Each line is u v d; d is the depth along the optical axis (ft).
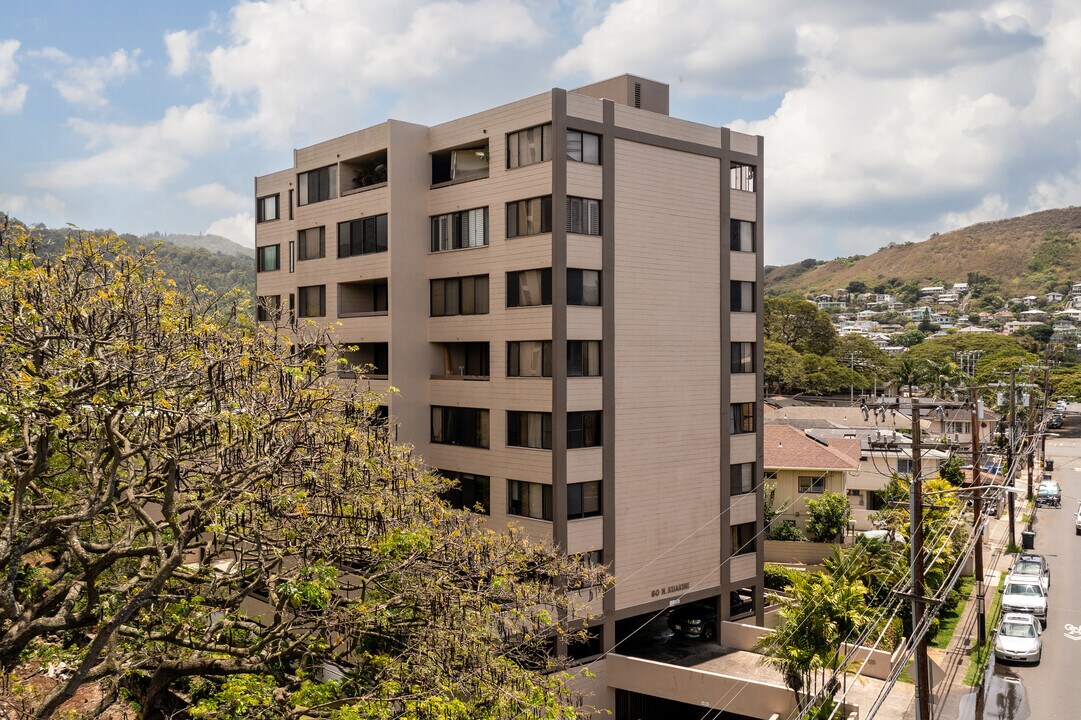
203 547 58.44
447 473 118.93
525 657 64.90
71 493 60.13
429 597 55.26
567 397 105.40
